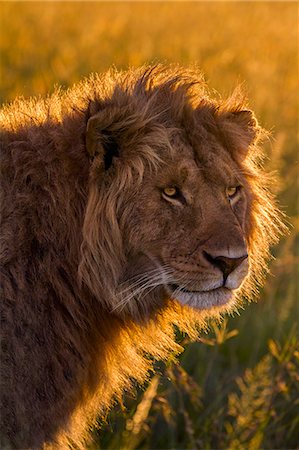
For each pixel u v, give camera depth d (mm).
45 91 15648
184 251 7555
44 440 7840
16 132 7758
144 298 8000
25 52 18781
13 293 7348
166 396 10672
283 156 16438
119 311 7926
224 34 22531
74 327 7816
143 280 7734
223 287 7715
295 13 26875
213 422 10414
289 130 17734
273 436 10922
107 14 23484
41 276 7516
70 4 24531
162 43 20453
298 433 11109
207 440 10266
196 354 11625
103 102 7629
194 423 10906
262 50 21703
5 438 7383
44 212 7523
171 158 7539
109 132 7465
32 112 8094
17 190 7473
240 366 12023
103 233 7559
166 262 7613
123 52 19141
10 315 7328
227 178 7738
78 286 7711
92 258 7594
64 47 19375
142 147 7488
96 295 7715
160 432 10914
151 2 26250
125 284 7754
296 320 12734
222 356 11914
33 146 7621
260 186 8648
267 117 17484
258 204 8523
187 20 24016
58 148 7590
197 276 7559
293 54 22469
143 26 22500
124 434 9977
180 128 7723
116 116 7391
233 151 8125
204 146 7730
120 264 7676
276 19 25750
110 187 7504
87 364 8008
